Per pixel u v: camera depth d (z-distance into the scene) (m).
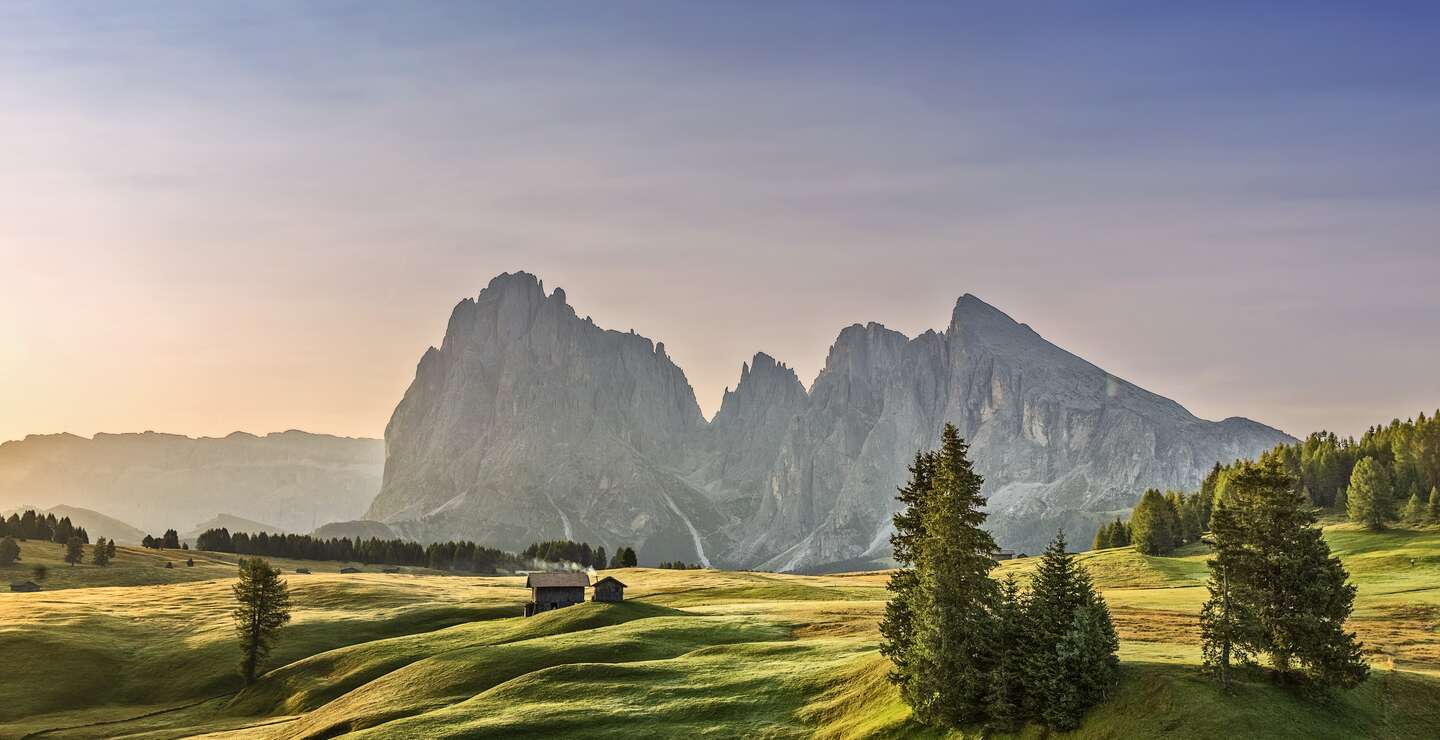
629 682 82.81
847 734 65.19
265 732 91.06
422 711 84.25
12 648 124.81
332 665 113.31
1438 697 57.06
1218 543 59.97
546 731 72.56
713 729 69.94
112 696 116.25
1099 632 59.34
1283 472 60.28
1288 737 52.22
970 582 66.00
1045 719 59.16
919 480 77.75
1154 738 53.53
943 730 62.34
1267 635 57.62
